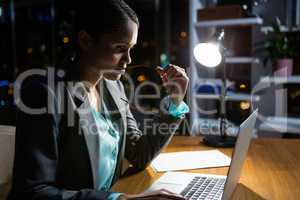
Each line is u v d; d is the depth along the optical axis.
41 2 4.41
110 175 1.12
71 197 0.83
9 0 4.41
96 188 1.04
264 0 3.13
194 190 1.10
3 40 4.34
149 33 4.26
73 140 0.96
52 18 4.40
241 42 2.96
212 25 2.93
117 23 0.95
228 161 1.43
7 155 1.29
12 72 4.11
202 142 1.78
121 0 1.00
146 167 1.34
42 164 0.85
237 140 0.86
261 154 1.56
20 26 4.45
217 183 1.17
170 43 4.18
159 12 4.26
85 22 0.97
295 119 2.91
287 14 3.13
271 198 1.07
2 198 1.15
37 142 0.86
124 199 0.85
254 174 1.29
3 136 1.29
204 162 1.42
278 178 1.25
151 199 0.86
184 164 1.40
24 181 0.83
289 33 2.98
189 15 3.00
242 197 1.08
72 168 0.98
